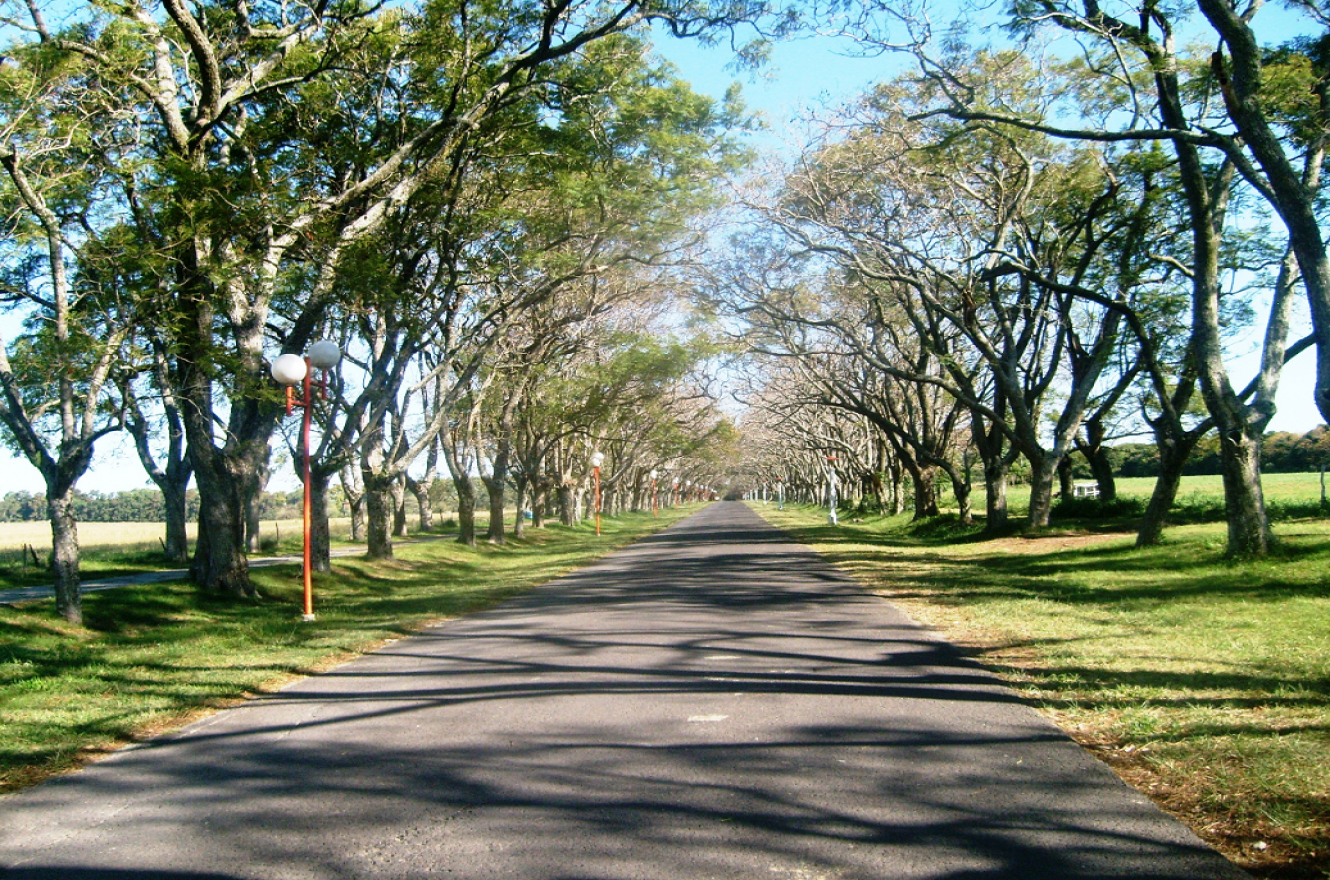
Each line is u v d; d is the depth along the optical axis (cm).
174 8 1283
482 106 1605
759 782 558
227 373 1452
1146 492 5169
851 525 4653
